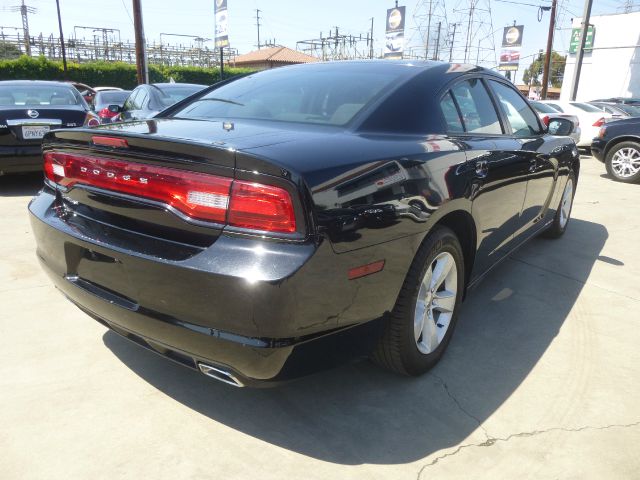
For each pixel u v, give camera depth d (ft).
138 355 8.57
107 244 6.30
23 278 11.53
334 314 5.89
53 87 23.35
